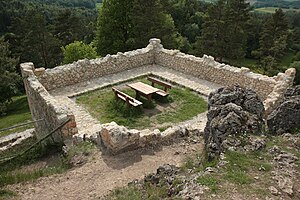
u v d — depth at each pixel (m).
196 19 42.69
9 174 7.68
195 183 5.27
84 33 45.34
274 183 5.21
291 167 5.69
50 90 12.98
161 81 13.46
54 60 36.47
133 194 5.91
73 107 11.62
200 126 9.85
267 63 32.31
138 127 10.34
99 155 8.07
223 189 5.04
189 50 36.38
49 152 9.39
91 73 14.10
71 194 6.34
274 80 11.66
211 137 7.43
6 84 21.78
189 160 7.62
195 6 45.94
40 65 35.09
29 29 33.41
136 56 15.52
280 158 5.95
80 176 7.10
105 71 14.57
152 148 8.55
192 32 40.66
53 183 6.83
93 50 25.48
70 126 9.30
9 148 13.23
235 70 12.93
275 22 33.59
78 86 13.39
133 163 7.68
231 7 33.47
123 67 15.20
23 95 30.86
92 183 6.78
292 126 7.37
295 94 8.16
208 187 5.08
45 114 11.02
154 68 15.66
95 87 13.26
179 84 13.64
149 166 7.53
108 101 12.13
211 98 8.32
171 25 28.86
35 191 6.49
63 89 13.09
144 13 24.97
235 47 33.88
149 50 15.94
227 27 32.88
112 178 6.97
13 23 35.53
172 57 15.34
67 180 6.93
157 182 6.21
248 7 34.75
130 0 24.30
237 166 5.73
